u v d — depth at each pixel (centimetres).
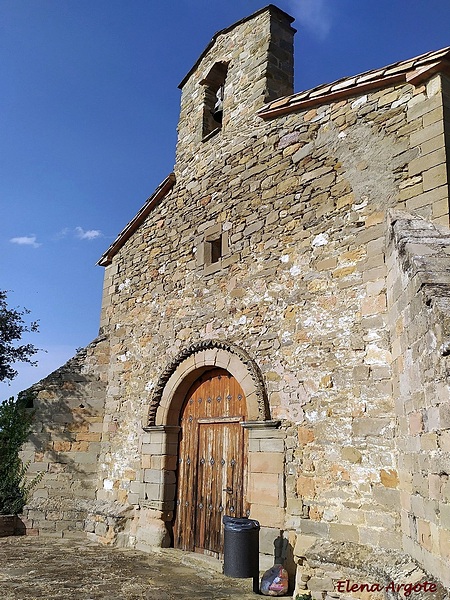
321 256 612
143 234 943
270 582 532
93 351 958
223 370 718
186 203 851
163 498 739
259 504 600
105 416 914
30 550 749
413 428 438
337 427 550
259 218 705
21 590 533
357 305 563
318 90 651
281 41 801
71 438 914
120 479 838
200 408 743
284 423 601
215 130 825
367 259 565
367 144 595
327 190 625
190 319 779
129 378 882
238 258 720
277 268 661
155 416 786
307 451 571
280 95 768
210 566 630
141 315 892
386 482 498
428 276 412
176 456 763
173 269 841
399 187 552
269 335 648
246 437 663
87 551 741
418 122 551
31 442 922
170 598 513
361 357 546
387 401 514
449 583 352
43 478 902
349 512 519
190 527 713
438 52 533
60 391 941
